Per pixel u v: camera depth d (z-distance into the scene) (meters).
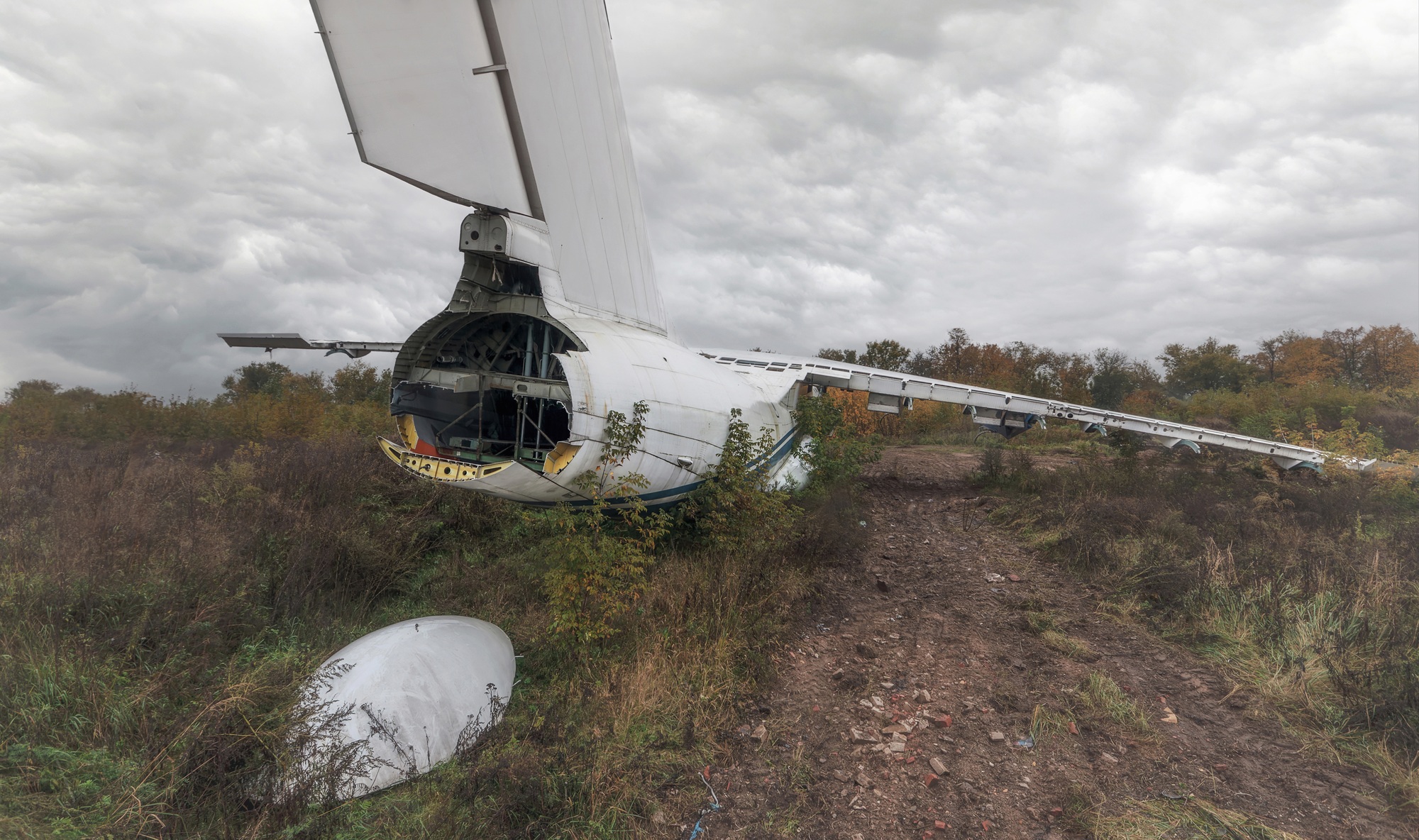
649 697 5.36
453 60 5.25
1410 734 4.71
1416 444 23.50
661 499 8.12
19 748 3.92
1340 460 14.23
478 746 4.54
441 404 7.21
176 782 3.76
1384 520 10.85
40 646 4.98
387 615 6.98
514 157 5.92
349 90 4.88
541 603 7.09
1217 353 56.44
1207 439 15.01
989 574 9.01
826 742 5.01
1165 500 12.30
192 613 5.79
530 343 6.77
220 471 10.69
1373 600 6.93
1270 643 6.34
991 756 4.83
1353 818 4.17
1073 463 19.64
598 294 7.45
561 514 6.09
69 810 3.58
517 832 3.72
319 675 4.77
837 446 14.80
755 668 5.90
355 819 3.91
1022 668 6.23
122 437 17.55
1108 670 6.18
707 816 4.19
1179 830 4.01
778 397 12.16
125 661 5.01
